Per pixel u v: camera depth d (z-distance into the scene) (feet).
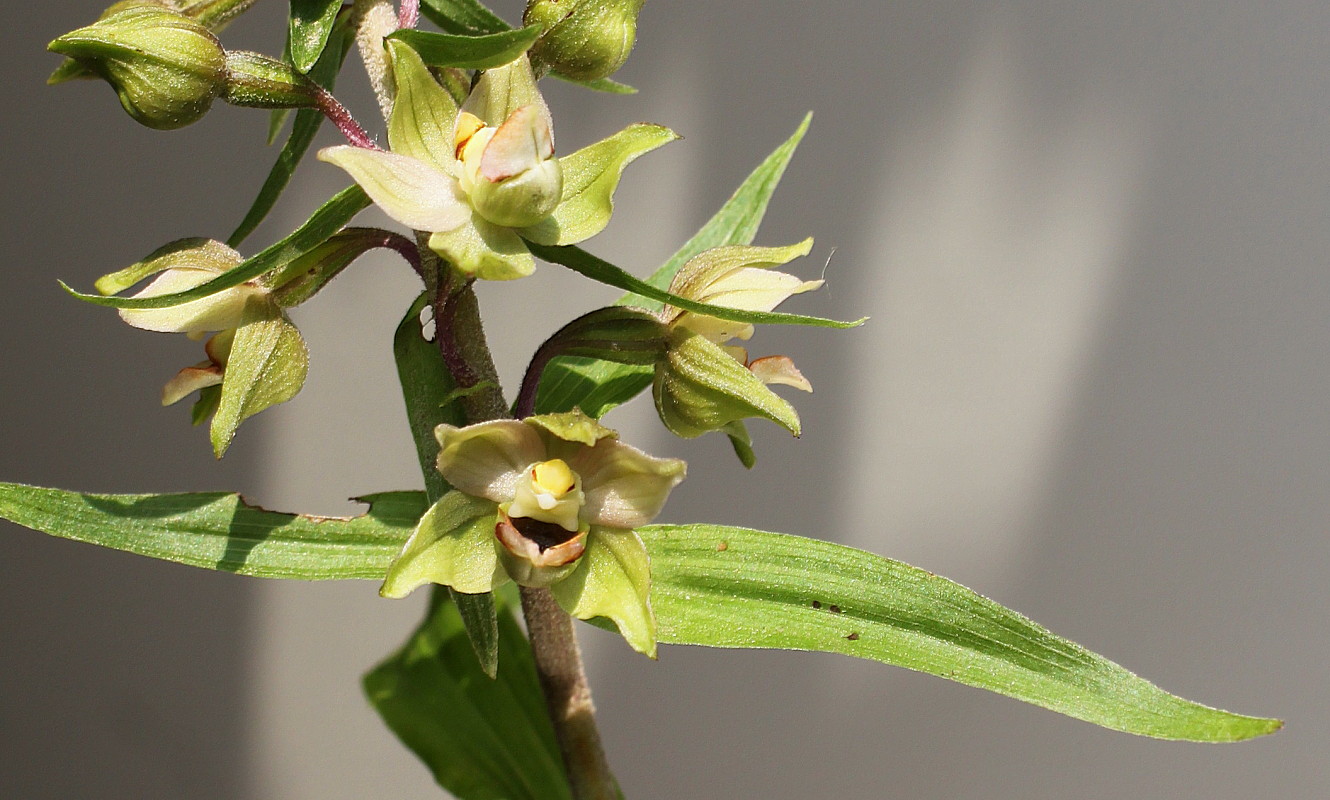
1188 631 1.36
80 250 1.25
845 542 1.35
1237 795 1.40
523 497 0.89
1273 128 1.23
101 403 1.30
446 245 0.88
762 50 1.22
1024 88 1.23
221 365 0.93
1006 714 1.41
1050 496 1.34
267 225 1.26
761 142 1.24
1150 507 1.34
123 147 1.23
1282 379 1.29
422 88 0.89
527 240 0.89
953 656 0.92
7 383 1.28
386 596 0.89
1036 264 1.27
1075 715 0.91
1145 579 1.36
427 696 1.04
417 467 1.32
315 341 1.27
